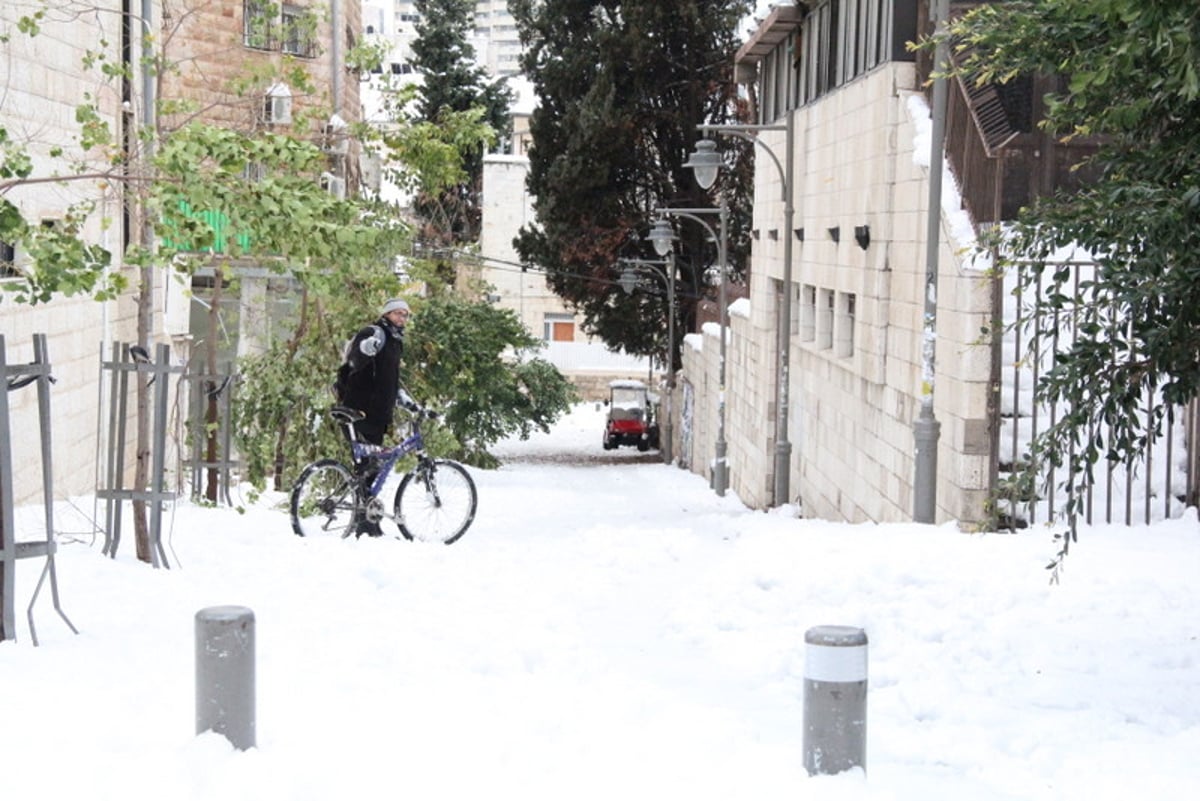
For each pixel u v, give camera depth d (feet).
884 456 65.51
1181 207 23.29
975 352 48.91
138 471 37.78
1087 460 24.84
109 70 44.50
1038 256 26.84
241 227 28.99
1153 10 20.35
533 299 234.99
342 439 61.26
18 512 42.39
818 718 17.94
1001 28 28.66
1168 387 24.27
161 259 30.35
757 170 106.22
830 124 78.64
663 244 115.44
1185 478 46.88
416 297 64.08
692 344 143.95
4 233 27.94
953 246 52.34
